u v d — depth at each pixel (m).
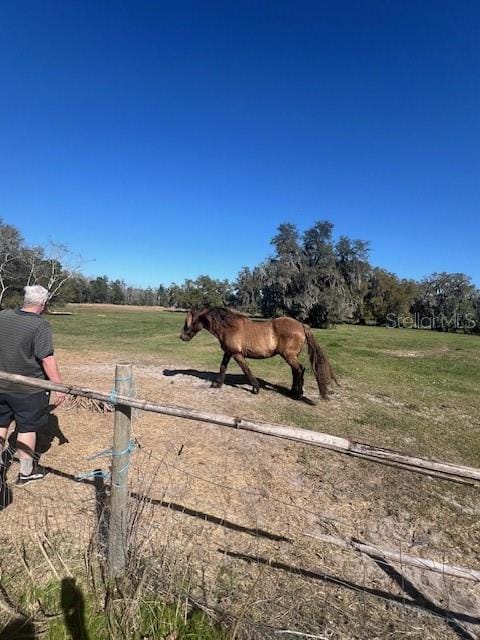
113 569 2.52
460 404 8.70
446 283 62.78
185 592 2.43
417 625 2.49
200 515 3.47
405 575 2.99
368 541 3.37
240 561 2.92
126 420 2.54
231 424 2.33
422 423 7.04
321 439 2.20
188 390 8.08
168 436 5.33
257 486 4.15
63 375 9.18
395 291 60.41
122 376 2.54
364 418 7.00
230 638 2.18
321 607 2.56
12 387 3.45
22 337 3.45
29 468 3.70
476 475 1.99
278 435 2.26
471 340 34.09
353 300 50.06
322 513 3.75
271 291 47.94
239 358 7.86
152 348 15.10
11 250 42.69
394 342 24.97
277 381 9.59
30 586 2.49
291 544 3.20
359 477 4.57
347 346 19.89
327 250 46.69
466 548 3.40
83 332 21.16
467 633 2.47
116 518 2.53
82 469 4.13
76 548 2.84
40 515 3.23
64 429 5.34
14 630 2.20
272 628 2.30
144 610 2.32
